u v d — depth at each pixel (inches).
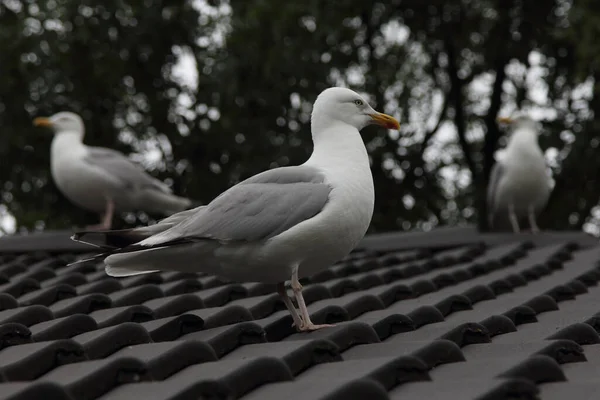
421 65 678.5
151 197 380.8
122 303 195.8
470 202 637.9
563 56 600.1
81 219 612.4
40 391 112.3
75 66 603.2
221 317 169.9
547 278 238.1
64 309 183.2
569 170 581.9
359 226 159.3
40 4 583.5
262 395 116.3
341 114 170.6
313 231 154.4
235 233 154.5
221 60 582.9
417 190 627.5
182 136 618.8
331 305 172.9
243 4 584.1
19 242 292.0
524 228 388.8
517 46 597.9
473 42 640.4
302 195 156.3
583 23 508.7
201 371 125.1
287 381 121.6
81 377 122.2
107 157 379.6
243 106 602.5
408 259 287.1
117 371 124.0
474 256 287.9
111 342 144.3
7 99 599.2
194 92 629.0
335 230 156.1
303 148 565.9
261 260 156.9
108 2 589.6
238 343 148.5
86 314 177.3
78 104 612.4
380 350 142.9
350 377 119.4
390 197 625.0
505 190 353.1
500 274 243.1
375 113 172.2
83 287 221.6
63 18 585.0
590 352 144.8
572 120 597.0
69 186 378.9
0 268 256.4
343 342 148.1
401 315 162.2
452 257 273.3
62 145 378.6
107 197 377.4
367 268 266.5
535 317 175.9
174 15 613.3
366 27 642.2
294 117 604.1
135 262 159.2
